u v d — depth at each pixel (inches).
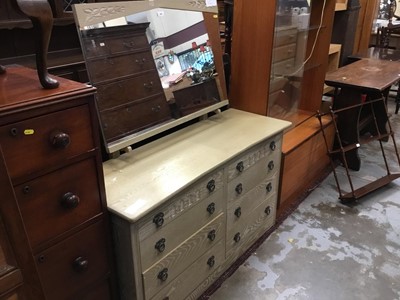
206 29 73.6
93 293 50.4
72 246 45.0
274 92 84.8
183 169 57.0
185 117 69.9
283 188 86.7
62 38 64.8
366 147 128.0
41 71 38.1
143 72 62.2
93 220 46.5
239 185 67.7
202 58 73.4
